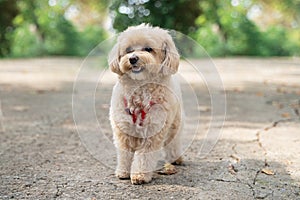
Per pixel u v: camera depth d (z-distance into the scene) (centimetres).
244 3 637
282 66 444
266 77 346
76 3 661
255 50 620
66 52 628
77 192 124
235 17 596
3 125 185
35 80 327
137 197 122
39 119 195
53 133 175
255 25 629
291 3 728
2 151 153
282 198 122
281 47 648
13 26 595
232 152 154
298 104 225
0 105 223
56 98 246
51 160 146
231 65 450
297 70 402
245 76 353
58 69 408
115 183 130
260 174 136
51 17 615
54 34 621
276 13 762
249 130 178
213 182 131
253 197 122
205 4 540
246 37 611
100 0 633
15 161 144
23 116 200
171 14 468
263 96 252
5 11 585
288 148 156
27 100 239
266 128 181
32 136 170
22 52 597
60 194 123
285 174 135
